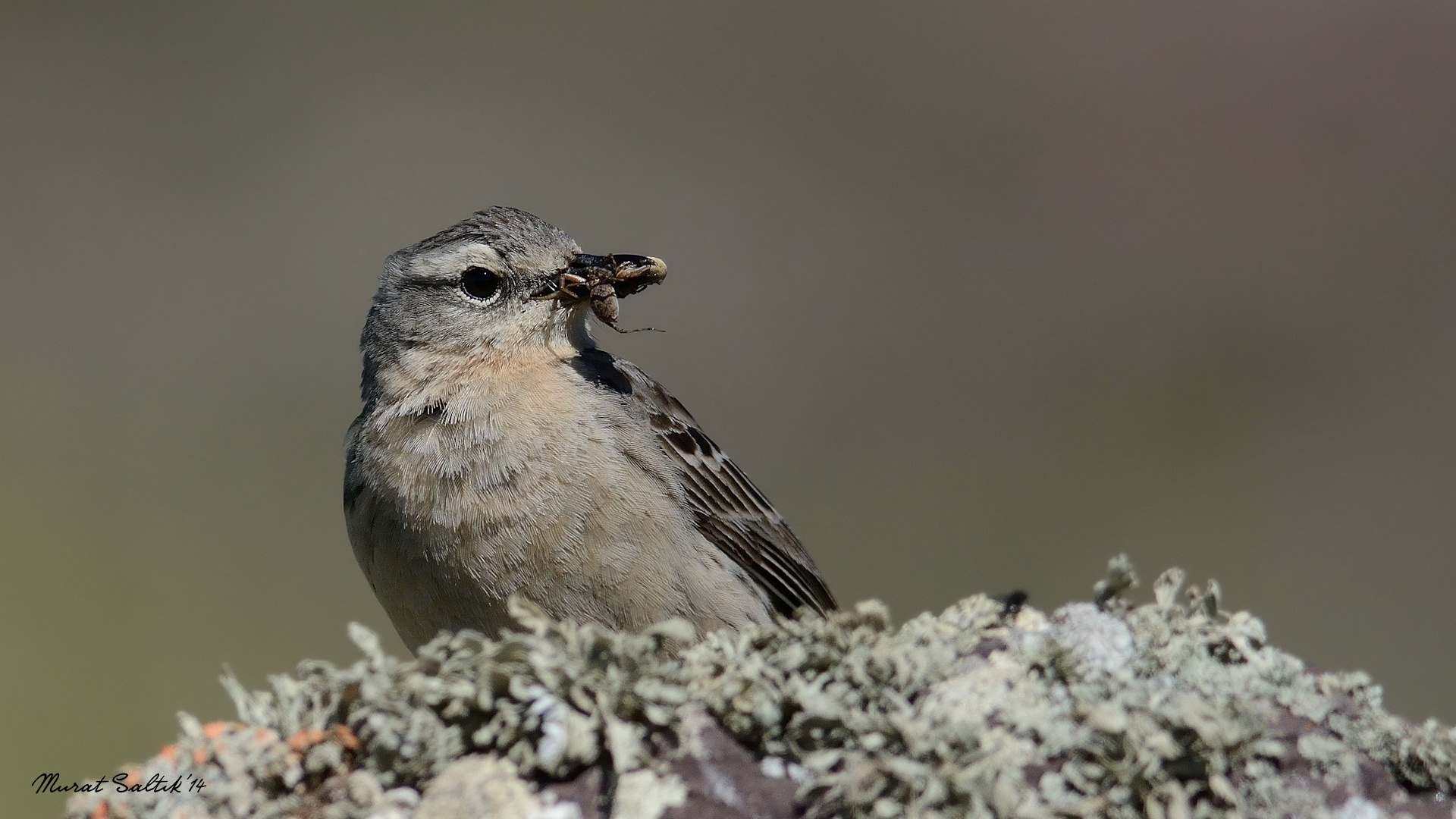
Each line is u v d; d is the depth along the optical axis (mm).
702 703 6836
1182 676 7031
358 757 6773
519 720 6664
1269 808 6496
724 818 6422
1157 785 6371
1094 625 7180
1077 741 6562
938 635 7270
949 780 6230
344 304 25969
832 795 6375
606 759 6602
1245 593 21594
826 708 6594
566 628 6969
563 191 29500
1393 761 6793
